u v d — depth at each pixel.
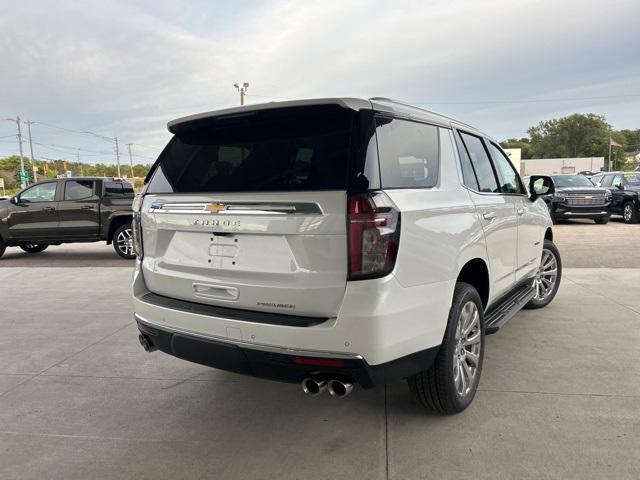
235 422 3.20
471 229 3.25
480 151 3.94
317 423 3.15
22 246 12.25
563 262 8.66
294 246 2.53
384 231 2.43
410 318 2.59
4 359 4.46
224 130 2.98
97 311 6.13
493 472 2.56
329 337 2.44
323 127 2.63
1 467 2.75
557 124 119.44
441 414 3.18
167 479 2.60
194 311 2.85
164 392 3.70
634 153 132.88
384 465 2.66
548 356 4.14
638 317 5.22
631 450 2.73
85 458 2.82
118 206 10.70
